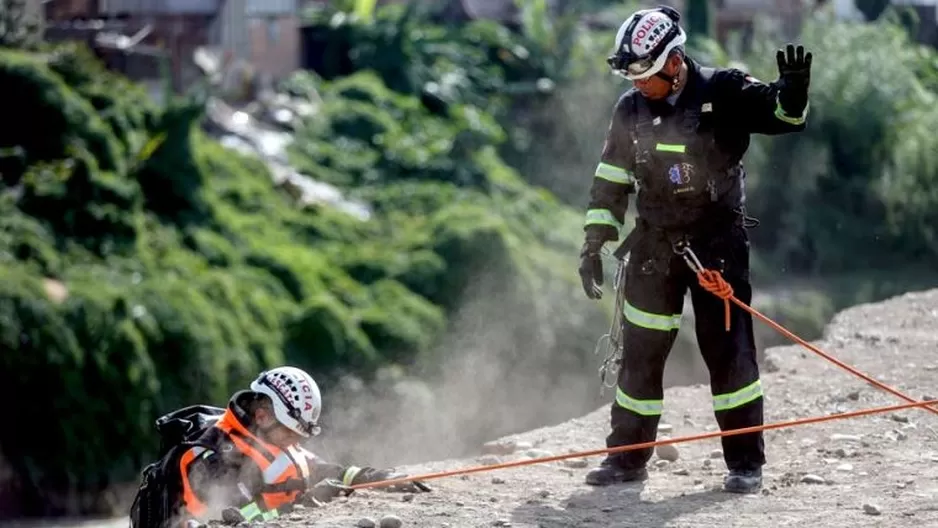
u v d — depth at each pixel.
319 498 16.84
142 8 97.94
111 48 89.00
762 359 26.66
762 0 116.62
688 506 15.88
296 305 72.19
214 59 98.19
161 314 62.38
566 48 103.50
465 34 111.50
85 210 68.25
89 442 58.25
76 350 58.72
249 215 80.19
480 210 81.38
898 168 83.44
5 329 56.91
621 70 15.96
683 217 16.33
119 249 67.75
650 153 16.20
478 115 100.75
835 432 19.84
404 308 73.25
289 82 103.06
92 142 72.12
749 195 83.94
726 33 115.25
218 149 84.88
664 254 16.61
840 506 15.48
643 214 16.61
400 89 106.00
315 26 111.06
